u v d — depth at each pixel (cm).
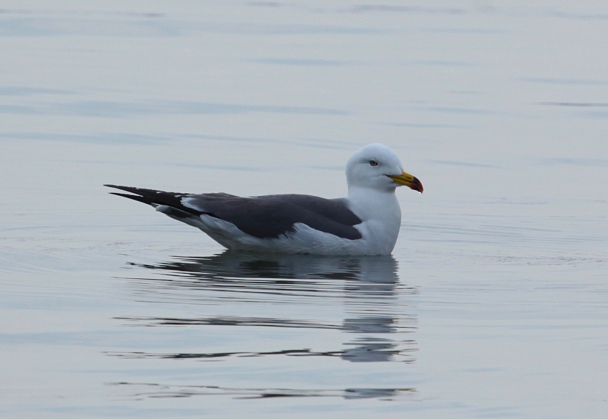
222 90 2861
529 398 948
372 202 1531
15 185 1916
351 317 1178
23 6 4431
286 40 3781
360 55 3484
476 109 2709
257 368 1005
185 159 2166
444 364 1030
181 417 890
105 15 4309
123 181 1980
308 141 2344
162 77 3011
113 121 2477
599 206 1881
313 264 1452
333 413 907
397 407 923
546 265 1475
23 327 1116
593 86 3073
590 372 1014
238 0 5188
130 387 953
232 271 1395
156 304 1215
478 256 1532
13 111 2527
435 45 3750
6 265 1391
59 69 3064
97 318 1152
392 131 2445
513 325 1166
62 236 1589
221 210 1495
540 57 3550
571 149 2328
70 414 892
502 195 1952
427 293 1298
